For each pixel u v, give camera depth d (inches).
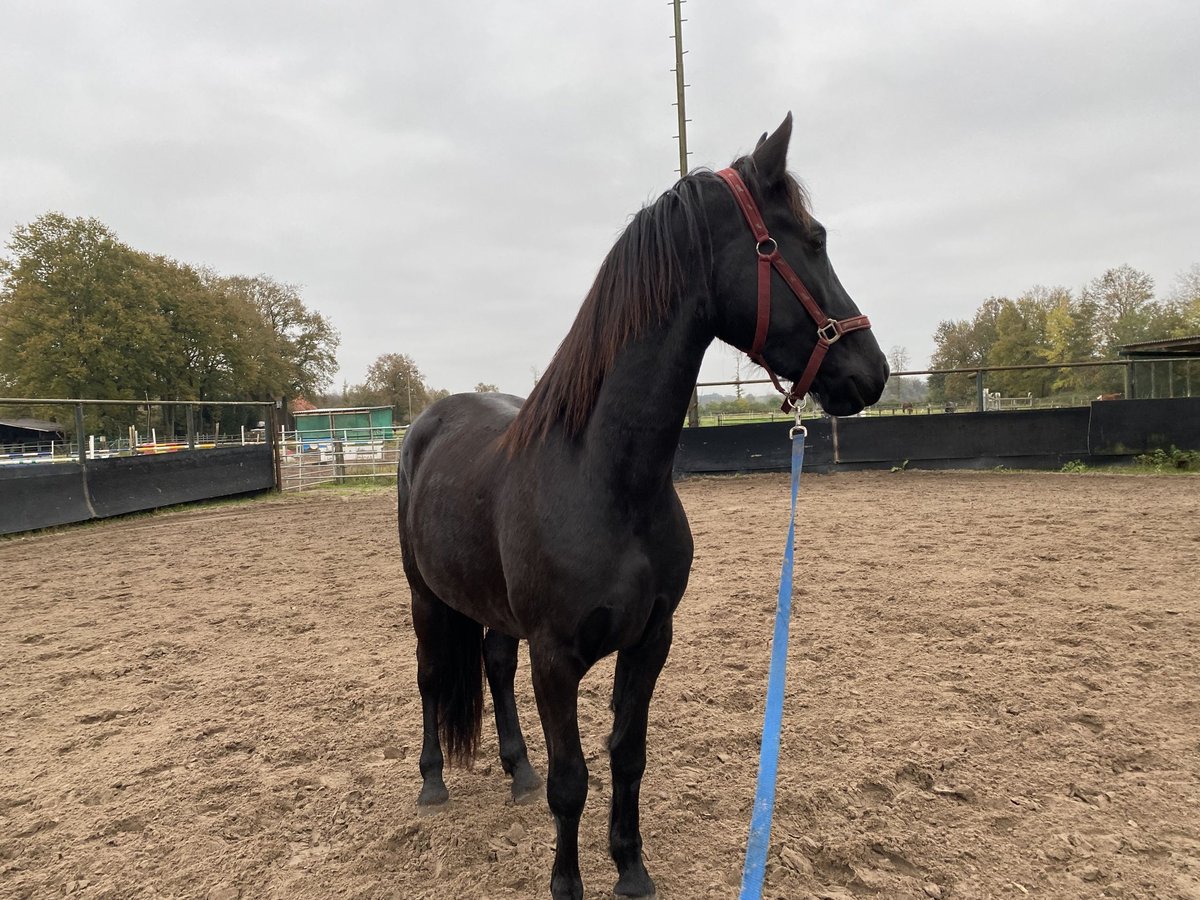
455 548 88.4
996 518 306.0
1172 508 309.6
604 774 111.5
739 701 135.2
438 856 91.4
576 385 73.5
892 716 125.3
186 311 1614.2
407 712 136.9
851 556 246.7
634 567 70.6
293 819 101.0
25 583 258.7
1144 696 128.6
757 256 69.2
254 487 533.6
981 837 90.5
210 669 163.6
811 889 82.4
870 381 70.5
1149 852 86.3
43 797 108.8
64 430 1300.4
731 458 531.5
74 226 1462.8
